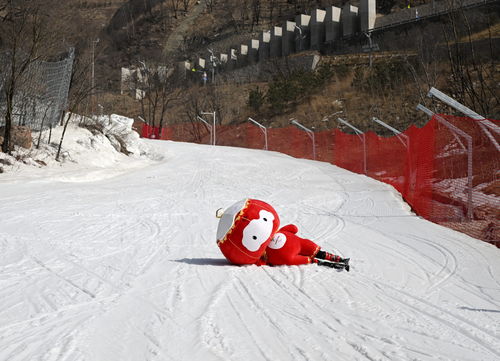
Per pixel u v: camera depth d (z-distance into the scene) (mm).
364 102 61938
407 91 57469
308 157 44812
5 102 26891
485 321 5777
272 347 4730
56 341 4836
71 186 22062
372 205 18281
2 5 25531
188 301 6312
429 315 5965
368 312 5984
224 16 136375
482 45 51938
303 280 7539
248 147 52031
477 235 12164
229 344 4785
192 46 128250
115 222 13875
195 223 14055
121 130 35188
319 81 70438
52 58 31203
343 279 7703
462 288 7418
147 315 5703
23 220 13727
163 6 151000
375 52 74562
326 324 5473
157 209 16766
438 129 16062
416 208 17234
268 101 72125
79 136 30281
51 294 6648
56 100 29203
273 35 96312
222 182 25906
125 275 7832
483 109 24938
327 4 120438
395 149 25328
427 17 69562
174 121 80812
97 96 40062
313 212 16531
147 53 125125
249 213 8414
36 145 27250
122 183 24234
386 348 4762
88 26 35812
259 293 6750
